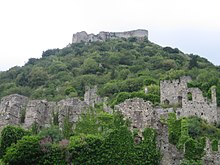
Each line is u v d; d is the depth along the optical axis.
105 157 73.00
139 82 154.62
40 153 72.00
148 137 77.38
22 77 186.12
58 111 95.50
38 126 91.88
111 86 153.62
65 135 83.81
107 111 91.81
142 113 81.50
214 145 89.69
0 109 102.56
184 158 84.00
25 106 102.69
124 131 75.88
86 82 175.75
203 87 135.88
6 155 71.75
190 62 190.12
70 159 72.12
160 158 77.19
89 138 74.00
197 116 123.06
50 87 173.88
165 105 126.00
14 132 77.38
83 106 94.12
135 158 74.44
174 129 98.25
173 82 130.75
